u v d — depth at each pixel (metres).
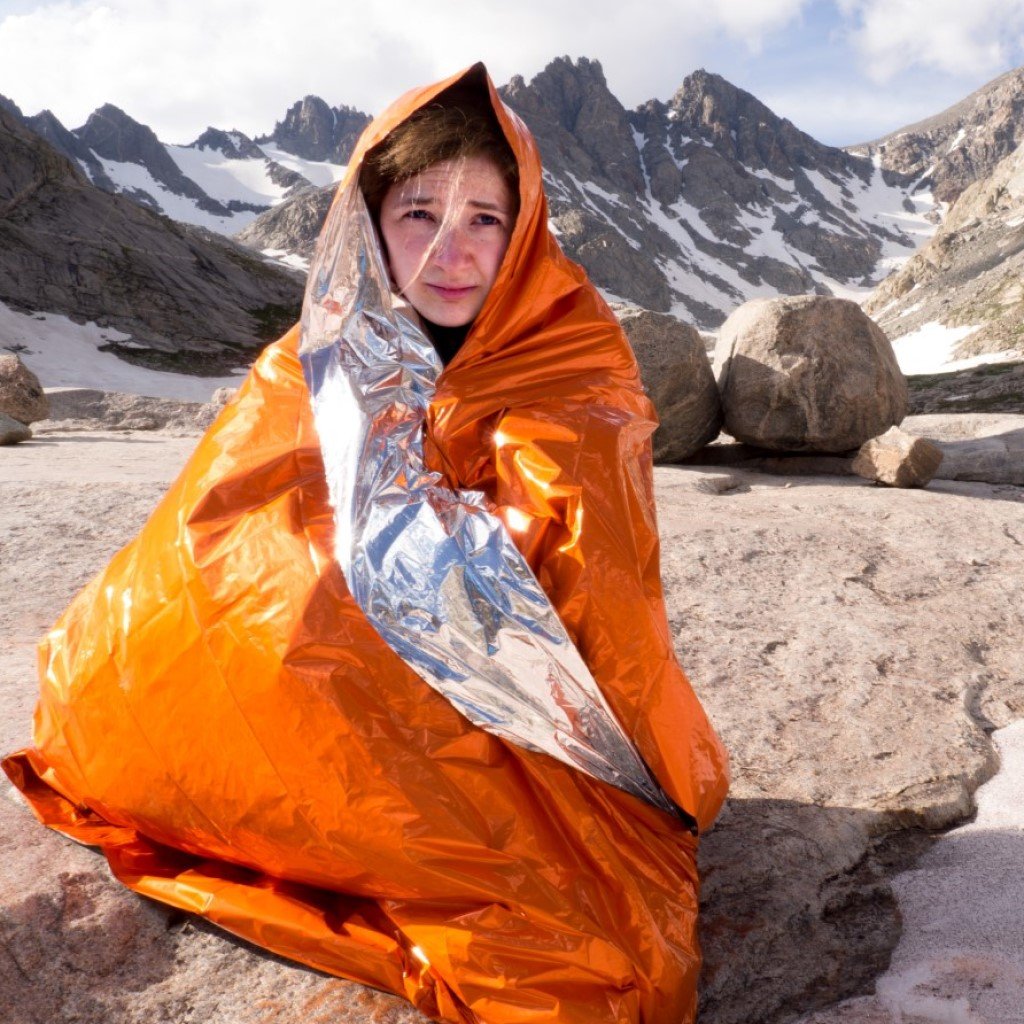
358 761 1.90
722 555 6.04
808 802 3.11
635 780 2.12
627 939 1.99
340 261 2.18
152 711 2.09
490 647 1.94
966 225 123.50
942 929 2.49
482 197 2.14
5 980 2.20
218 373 62.56
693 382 10.20
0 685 3.82
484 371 2.18
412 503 2.01
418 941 1.96
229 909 2.20
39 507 7.14
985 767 3.43
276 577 1.99
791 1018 2.23
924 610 5.20
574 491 2.01
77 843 2.63
